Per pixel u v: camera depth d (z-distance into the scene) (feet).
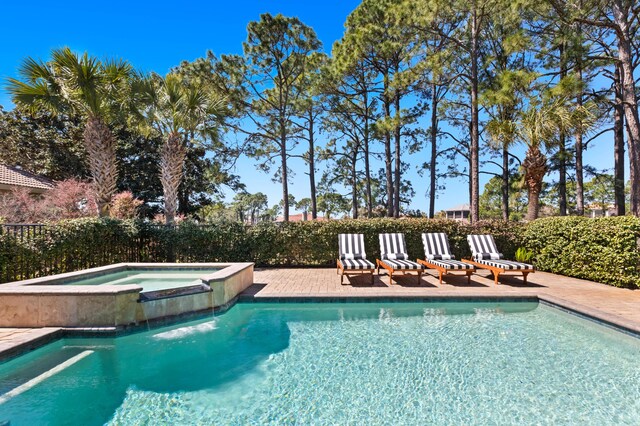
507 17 37.60
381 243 29.09
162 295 16.47
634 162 38.83
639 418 9.14
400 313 19.07
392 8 41.06
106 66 29.91
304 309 19.84
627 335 14.90
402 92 48.52
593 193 94.17
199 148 70.90
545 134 34.32
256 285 24.03
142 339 14.94
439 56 40.32
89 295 14.71
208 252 33.35
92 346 14.17
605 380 11.27
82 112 31.07
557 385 10.97
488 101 37.55
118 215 44.19
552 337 15.23
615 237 22.98
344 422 9.02
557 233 28.27
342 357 13.17
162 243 33.01
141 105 32.99
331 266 33.50
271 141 61.00
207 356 13.25
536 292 21.49
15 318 14.44
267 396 10.34
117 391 10.57
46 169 59.26
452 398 10.22
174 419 9.12
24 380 11.23
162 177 35.73
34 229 22.31
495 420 9.09
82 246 26.00
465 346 14.23
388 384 11.09
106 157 31.30
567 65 43.65
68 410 9.48
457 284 24.54
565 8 37.47
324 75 48.37
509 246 33.45
